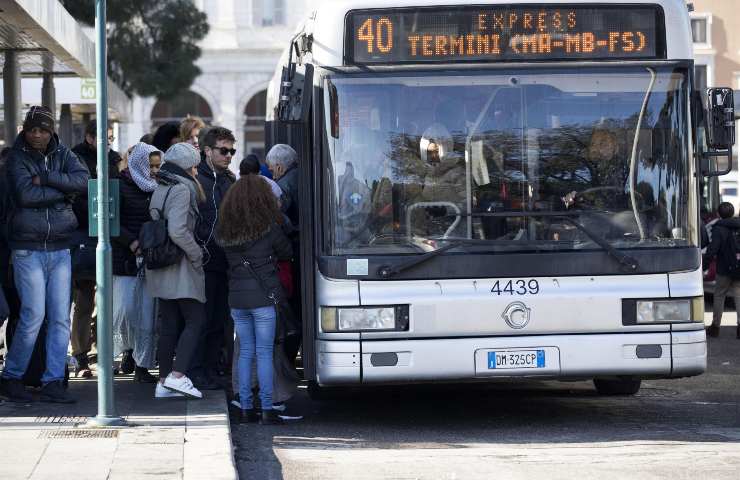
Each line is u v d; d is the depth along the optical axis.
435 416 18.89
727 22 85.31
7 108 27.95
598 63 16.69
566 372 16.41
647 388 22.05
